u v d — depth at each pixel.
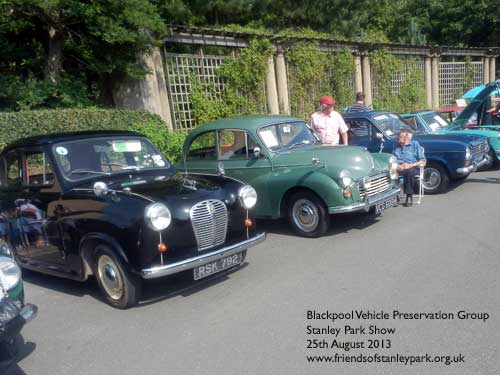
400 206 8.54
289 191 7.14
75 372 3.84
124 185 5.38
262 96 15.99
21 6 10.41
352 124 10.00
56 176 5.37
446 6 31.28
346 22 23.50
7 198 5.93
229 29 16.64
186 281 5.61
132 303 4.90
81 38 11.78
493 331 3.98
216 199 5.19
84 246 5.05
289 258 6.17
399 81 22.19
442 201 8.73
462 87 25.67
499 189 9.44
